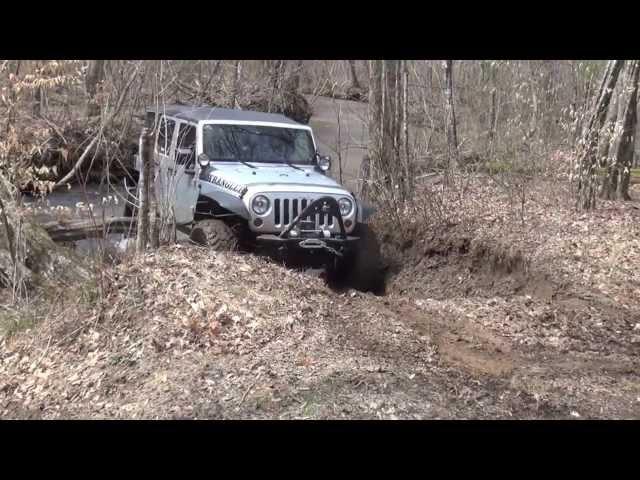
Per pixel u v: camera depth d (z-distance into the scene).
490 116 13.77
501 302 8.25
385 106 11.40
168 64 11.30
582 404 5.53
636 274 8.91
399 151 11.32
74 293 7.26
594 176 11.68
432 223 10.29
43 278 7.92
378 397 5.37
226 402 5.32
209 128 9.59
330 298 7.47
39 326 7.03
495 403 5.44
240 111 10.40
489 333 7.25
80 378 6.06
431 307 8.02
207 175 9.17
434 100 14.05
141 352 6.12
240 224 8.73
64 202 12.59
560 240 9.87
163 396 5.49
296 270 8.82
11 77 7.80
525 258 9.14
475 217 10.71
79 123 13.22
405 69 11.69
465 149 14.40
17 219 7.79
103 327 6.61
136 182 10.97
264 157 9.73
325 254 9.05
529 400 5.54
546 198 12.27
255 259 7.85
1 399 6.11
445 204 11.19
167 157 9.84
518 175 12.62
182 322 6.40
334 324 6.82
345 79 16.17
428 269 9.66
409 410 5.23
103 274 7.15
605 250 9.61
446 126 13.46
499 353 6.68
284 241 8.62
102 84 10.59
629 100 12.70
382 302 7.88
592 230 10.47
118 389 5.79
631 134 12.96
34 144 8.88
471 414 5.24
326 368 5.80
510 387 5.76
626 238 10.13
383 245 10.34
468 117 14.58
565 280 8.65
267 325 6.50
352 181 13.57
